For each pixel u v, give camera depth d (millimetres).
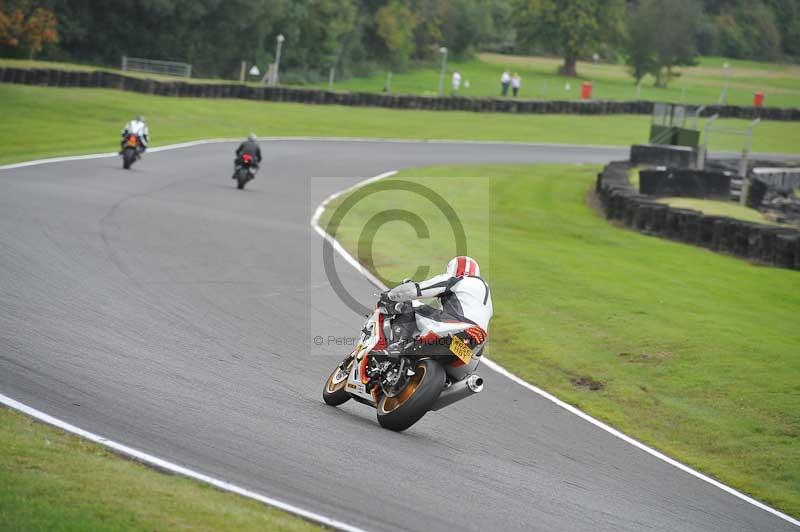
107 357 30875
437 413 31922
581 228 89750
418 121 180250
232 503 19328
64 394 25609
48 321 34406
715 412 36875
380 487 22406
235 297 44438
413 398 27594
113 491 18734
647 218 90250
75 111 130625
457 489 23438
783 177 147625
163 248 53656
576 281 58875
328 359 36781
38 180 74688
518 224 88312
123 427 23531
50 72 145375
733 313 54125
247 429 25359
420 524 20312
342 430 27219
